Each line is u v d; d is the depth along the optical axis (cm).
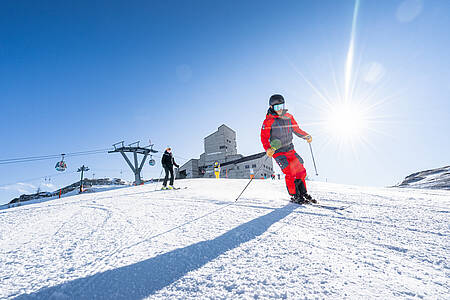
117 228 208
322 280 93
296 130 356
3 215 393
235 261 116
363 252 122
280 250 128
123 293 93
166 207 307
